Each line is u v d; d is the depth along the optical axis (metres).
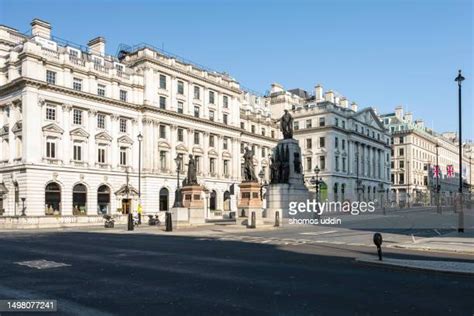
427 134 148.25
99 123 59.84
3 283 11.47
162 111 66.25
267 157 93.25
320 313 8.30
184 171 69.44
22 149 51.50
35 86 51.66
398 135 135.00
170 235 29.94
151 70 65.81
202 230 33.66
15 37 58.69
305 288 10.59
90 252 18.86
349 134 102.38
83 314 8.32
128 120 63.56
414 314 8.24
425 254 17.00
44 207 51.75
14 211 52.41
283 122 41.69
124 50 69.00
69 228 43.81
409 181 131.38
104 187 59.53
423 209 84.31
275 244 21.83
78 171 55.75
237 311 8.45
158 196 64.75
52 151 53.69
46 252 18.95
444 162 166.12
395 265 13.37
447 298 9.53
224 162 80.19
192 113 72.69
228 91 81.31
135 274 12.76
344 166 100.81
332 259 15.78
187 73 71.75
